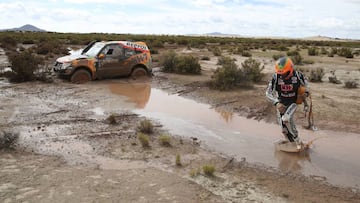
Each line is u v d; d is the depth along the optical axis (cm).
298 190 531
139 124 857
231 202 477
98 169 573
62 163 593
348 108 1030
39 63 1549
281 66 673
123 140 732
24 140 709
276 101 703
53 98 1118
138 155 649
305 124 887
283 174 592
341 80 1683
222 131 838
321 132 830
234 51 3466
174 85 1440
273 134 823
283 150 709
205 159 646
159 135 782
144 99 1163
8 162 581
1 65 1878
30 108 973
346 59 2959
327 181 571
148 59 1593
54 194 473
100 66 1471
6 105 996
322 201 498
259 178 570
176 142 736
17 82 1394
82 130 791
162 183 525
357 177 591
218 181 547
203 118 949
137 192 491
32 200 454
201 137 786
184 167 600
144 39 5828
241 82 1380
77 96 1160
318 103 1082
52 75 1576
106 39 4981
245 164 632
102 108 1012
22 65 1402
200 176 562
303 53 3628
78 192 482
